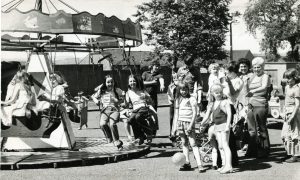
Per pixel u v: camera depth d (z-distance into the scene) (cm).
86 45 1159
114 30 1025
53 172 791
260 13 3709
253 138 911
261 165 831
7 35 1250
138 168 827
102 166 852
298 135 848
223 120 786
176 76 1112
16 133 978
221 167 797
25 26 906
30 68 1026
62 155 914
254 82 915
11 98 982
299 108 838
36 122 988
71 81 3303
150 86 1216
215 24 4119
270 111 1447
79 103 1578
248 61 935
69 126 1042
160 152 1019
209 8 4078
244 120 919
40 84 1011
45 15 920
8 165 820
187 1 4028
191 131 800
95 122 1855
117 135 980
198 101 1019
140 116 1044
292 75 848
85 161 865
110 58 1169
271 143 1112
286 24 3569
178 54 4025
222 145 782
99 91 1009
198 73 1030
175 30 4053
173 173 775
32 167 831
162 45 4075
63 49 1208
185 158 805
